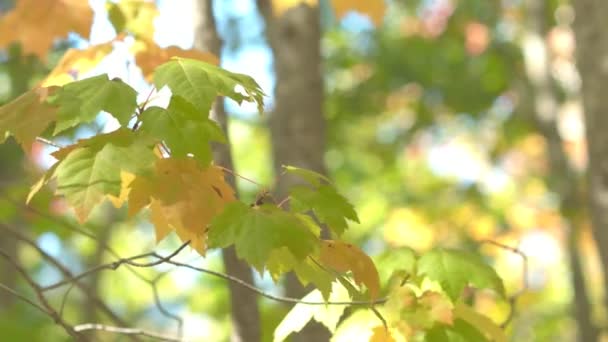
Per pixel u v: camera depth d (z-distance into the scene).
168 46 3.62
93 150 2.54
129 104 2.57
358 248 2.89
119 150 2.54
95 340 4.29
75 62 3.59
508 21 14.78
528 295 14.24
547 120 11.46
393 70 15.05
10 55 6.90
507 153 16.02
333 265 2.88
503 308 10.70
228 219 2.62
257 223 2.60
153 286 4.04
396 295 3.33
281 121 6.06
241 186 15.98
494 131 16.23
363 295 3.41
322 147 6.05
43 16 4.05
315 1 5.04
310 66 6.09
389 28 15.38
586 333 10.87
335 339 3.38
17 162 8.68
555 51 13.50
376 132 16.66
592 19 6.48
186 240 2.89
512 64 14.77
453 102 15.44
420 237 15.34
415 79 15.12
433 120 16.08
